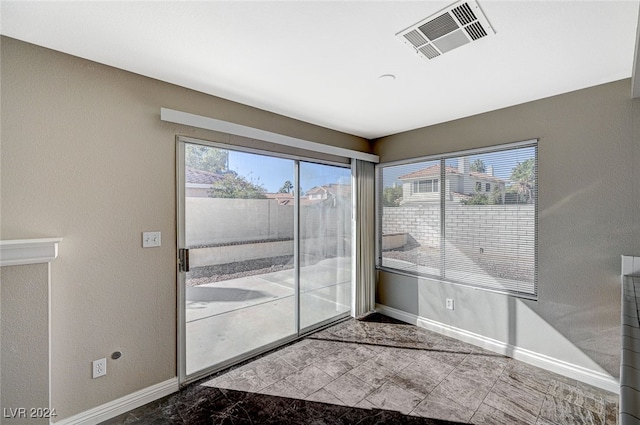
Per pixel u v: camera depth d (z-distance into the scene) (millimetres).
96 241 1953
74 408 1874
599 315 2316
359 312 3816
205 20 1522
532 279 2674
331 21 1539
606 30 1602
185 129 2354
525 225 2707
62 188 1830
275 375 2506
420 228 3545
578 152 2398
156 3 1389
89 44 1737
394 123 3320
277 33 1643
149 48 1787
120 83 2041
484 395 2225
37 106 1746
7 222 1664
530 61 1948
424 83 2285
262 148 2885
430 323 3410
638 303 1562
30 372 1665
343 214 3770
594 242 2332
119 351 2047
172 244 2299
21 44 1699
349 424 1948
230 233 2686
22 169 1703
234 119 2643
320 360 2746
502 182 2855
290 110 2891
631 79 2051
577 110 2400
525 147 2707
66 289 1845
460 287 3158
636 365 936
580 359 2402
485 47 1782
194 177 2439
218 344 2600
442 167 3320
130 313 2096
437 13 1479
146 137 2156
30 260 1631
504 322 2836
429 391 2277
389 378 2453
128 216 2080
